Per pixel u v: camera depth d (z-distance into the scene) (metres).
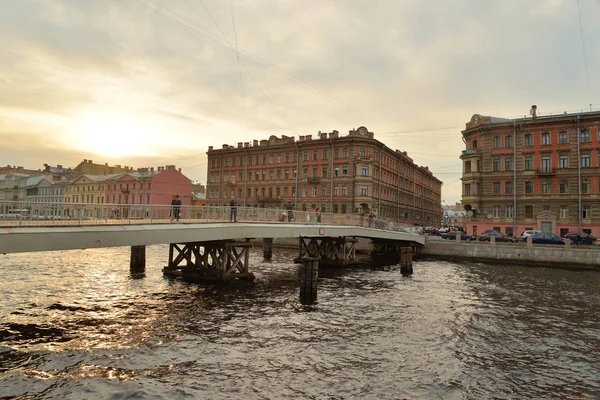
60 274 25.75
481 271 33.62
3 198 110.06
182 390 9.69
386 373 11.20
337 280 27.38
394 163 74.81
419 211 90.69
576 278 30.02
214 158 81.38
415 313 18.05
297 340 13.79
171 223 18.67
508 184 51.09
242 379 10.48
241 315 16.75
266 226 24.67
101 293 20.20
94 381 10.00
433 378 10.94
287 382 10.39
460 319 17.20
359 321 16.44
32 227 13.41
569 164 47.78
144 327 14.65
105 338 13.30
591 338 14.85
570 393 10.20
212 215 21.55
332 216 32.47
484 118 53.34
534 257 37.72
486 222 51.62
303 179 68.44
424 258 43.69
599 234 45.47
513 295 22.88
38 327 14.20
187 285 22.94
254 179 75.19
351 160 63.44
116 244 15.91
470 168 53.78
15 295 18.94
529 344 14.05
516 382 10.82
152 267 30.03
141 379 10.23
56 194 95.88
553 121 48.72
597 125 46.88
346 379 10.70
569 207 47.44
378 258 44.09
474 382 10.74
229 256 24.48
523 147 50.50
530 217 49.50
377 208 65.50
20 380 9.88
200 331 14.40
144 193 78.31
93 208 15.40
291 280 26.03
